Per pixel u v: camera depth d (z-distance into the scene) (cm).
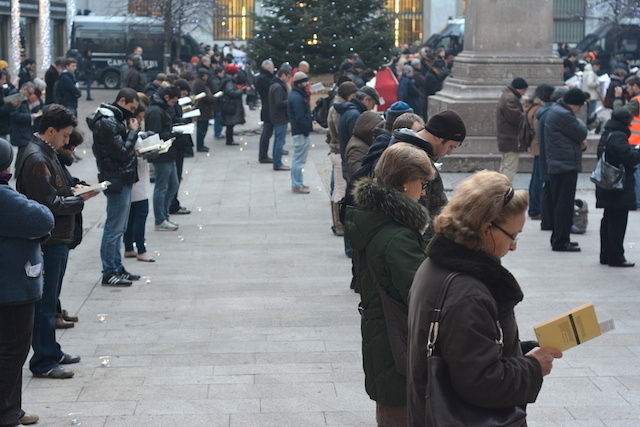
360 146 851
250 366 678
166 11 3544
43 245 642
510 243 329
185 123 1301
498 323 322
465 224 323
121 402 604
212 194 1477
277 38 2297
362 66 1836
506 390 312
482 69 1648
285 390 627
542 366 323
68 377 652
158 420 572
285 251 1080
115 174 886
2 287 531
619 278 949
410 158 429
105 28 3841
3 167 527
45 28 3309
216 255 1059
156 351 714
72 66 1988
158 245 1113
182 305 850
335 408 592
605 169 960
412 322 336
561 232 1072
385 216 423
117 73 3881
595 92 2325
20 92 1510
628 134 970
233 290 904
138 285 922
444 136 548
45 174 620
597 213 1312
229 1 5009
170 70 3153
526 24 1655
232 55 3344
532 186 1284
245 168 1748
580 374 655
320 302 859
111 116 872
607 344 723
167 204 1210
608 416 576
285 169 1711
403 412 436
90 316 812
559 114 1051
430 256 330
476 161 1619
